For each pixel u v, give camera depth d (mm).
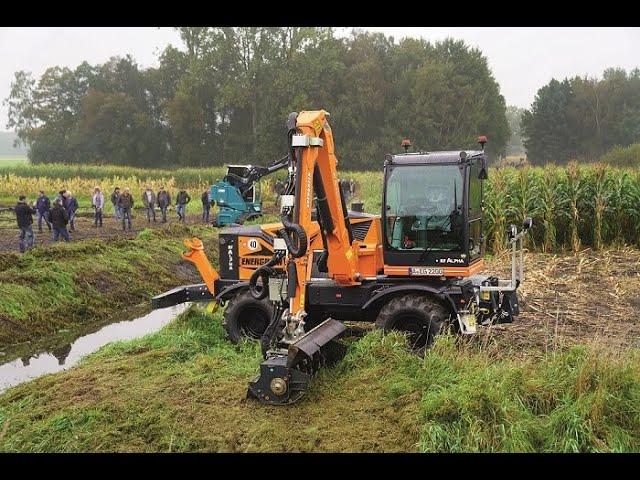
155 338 10570
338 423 7031
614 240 18578
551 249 18703
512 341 9742
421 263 9258
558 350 8336
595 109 76688
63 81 83750
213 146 74875
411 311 8977
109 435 7082
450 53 78000
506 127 78875
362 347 8492
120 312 14859
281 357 7586
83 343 12328
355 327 10469
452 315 9164
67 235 19422
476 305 9328
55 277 14367
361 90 70875
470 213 9258
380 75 73688
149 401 7805
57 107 84125
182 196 28656
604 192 18328
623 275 14797
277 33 69562
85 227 25547
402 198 9289
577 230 18906
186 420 7277
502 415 6480
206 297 11305
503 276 14953
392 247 9336
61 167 55656
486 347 8773
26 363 11070
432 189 9188
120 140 75812
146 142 77000
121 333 13031
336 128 71812
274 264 8164
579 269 15375
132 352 10039
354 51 76312
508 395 6836
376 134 72688
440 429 6441
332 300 9633
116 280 15852
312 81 69625
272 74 69250
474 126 71438
